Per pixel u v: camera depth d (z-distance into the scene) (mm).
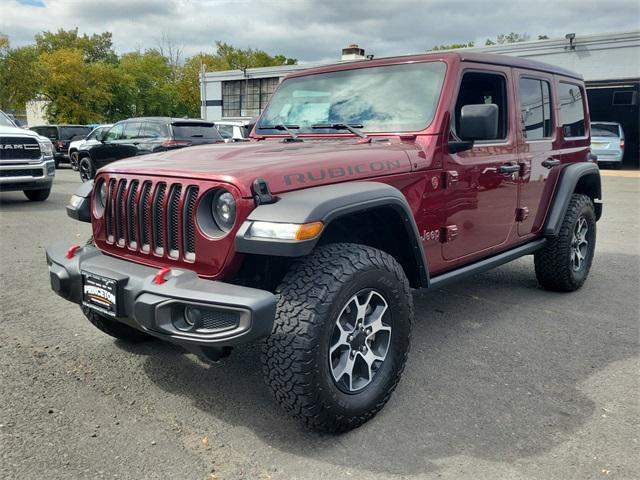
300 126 3852
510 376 3309
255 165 2555
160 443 2562
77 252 2990
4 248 6434
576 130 5020
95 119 47188
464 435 2652
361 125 3537
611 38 18781
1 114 10602
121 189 2896
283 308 2408
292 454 2488
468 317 4359
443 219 3357
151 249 2730
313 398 2416
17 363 3375
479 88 3787
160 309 2373
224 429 2689
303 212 2314
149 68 58844
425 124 3299
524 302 4750
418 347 3742
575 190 5219
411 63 3582
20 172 9570
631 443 2586
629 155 25391
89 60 63250
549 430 2699
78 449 2494
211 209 2510
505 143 3891
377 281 2635
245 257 2482
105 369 3326
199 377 3244
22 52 37875
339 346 2564
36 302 4523
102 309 2684
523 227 4273
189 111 62469
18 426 2672
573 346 3781
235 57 75625
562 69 4773
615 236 7801
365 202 2561
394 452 2506
